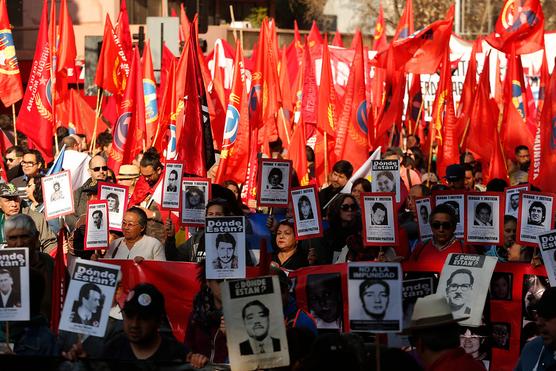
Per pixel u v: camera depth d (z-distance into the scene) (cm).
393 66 3416
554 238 1485
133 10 7281
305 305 1481
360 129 2908
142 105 2867
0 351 1298
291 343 1185
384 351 1156
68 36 3369
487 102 3322
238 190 2283
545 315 1231
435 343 1106
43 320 1305
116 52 3241
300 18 9419
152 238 1825
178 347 1227
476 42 4378
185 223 1955
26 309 1247
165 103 2853
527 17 3497
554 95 2525
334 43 4912
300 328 1205
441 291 1515
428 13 9319
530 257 1809
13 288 1248
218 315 1481
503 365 1608
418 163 3219
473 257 1511
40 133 2959
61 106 3703
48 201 1894
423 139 3978
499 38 3531
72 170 2552
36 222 1983
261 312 1180
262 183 2078
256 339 1175
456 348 1112
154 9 7575
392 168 2011
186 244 1953
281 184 2078
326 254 1941
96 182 2209
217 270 1473
